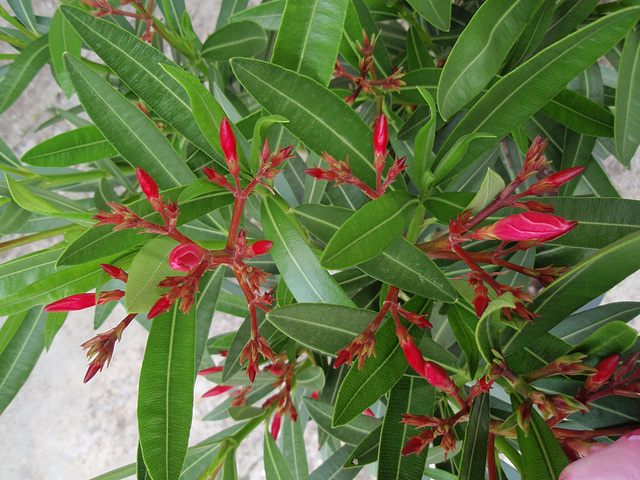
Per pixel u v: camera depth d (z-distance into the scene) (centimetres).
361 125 39
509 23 38
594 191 53
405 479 37
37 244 103
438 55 64
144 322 58
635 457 28
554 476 31
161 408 36
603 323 45
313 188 53
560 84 37
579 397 33
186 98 40
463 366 47
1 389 52
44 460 109
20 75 52
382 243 34
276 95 38
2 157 56
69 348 107
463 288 39
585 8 47
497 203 34
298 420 61
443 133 49
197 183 38
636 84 44
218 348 63
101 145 51
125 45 38
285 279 39
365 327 37
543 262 47
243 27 55
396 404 39
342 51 48
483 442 34
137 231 38
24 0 58
